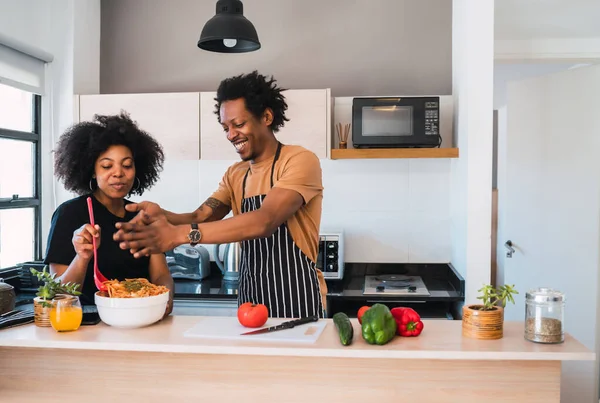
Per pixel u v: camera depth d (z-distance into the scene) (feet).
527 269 13.53
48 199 11.89
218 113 7.06
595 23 12.50
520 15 12.52
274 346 5.43
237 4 9.50
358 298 10.36
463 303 10.21
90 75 12.31
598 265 12.07
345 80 12.39
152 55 12.78
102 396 6.03
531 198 13.39
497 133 18.25
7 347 6.11
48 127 11.75
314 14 12.43
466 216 9.99
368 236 12.25
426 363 5.72
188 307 10.43
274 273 6.99
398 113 10.76
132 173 6.78
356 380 5.77
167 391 5.97
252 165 7.13
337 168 12.24
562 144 12.77
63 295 6.00
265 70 12.57
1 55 10.41
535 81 13.26
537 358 5.24
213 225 5.88
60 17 11.65
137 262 7.03
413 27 12.25
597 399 12.13
